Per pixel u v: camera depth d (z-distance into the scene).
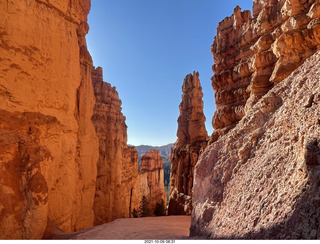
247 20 20.42
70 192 12.75
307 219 4.92
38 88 10.65
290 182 6.27
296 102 8.37
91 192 18.02
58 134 11.82
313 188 5.28
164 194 66.62
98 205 25.30
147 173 60.75
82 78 17.36
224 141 11.84
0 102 8.98
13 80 9.52
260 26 17.02
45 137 10.87
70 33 13.29
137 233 11.84
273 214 5.96
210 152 12.15
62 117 12.31
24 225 8.49
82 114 17.23
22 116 9.75
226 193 9.13
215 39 24.31
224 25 22.73
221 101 21.06
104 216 26.02
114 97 31.27
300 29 11.89
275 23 15.92
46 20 11.36
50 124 11.20
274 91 10.67
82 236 10.39
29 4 10.44
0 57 9.14
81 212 16.45
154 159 66.12
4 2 9.48
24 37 10.09
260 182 7.52
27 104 10.02
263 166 7.97
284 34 12.06
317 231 4.52
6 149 8.62
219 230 7.87
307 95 7.87
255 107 11.45
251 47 17.47
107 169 27.50
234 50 20.61
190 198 30.52
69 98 13.05
